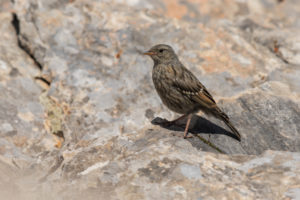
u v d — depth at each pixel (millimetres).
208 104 10898
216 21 17219
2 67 13875
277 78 13625
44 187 9164
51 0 15672
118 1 17641
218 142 10695
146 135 10672
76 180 9031
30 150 11641
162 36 15023
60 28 14922
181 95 11070
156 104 12766
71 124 12211
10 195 9117
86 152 9930
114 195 8492
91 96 12977
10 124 12141
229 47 14977
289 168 9070
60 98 12953
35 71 14172
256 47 15438
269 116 11641
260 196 8359
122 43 14641
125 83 13438
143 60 14164
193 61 14227
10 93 13102
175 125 11391
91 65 13984
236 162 9398
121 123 12141
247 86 13438
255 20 17547
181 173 8867
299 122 11391
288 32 16672
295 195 8305
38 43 14523
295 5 20781
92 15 15359
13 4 16547
